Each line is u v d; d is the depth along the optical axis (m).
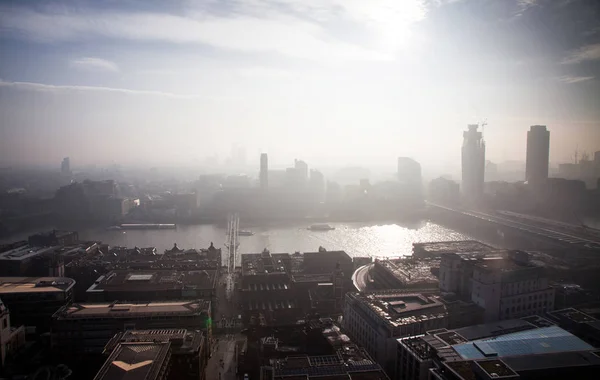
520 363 174.25
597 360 177.38
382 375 168.12
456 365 169.75
